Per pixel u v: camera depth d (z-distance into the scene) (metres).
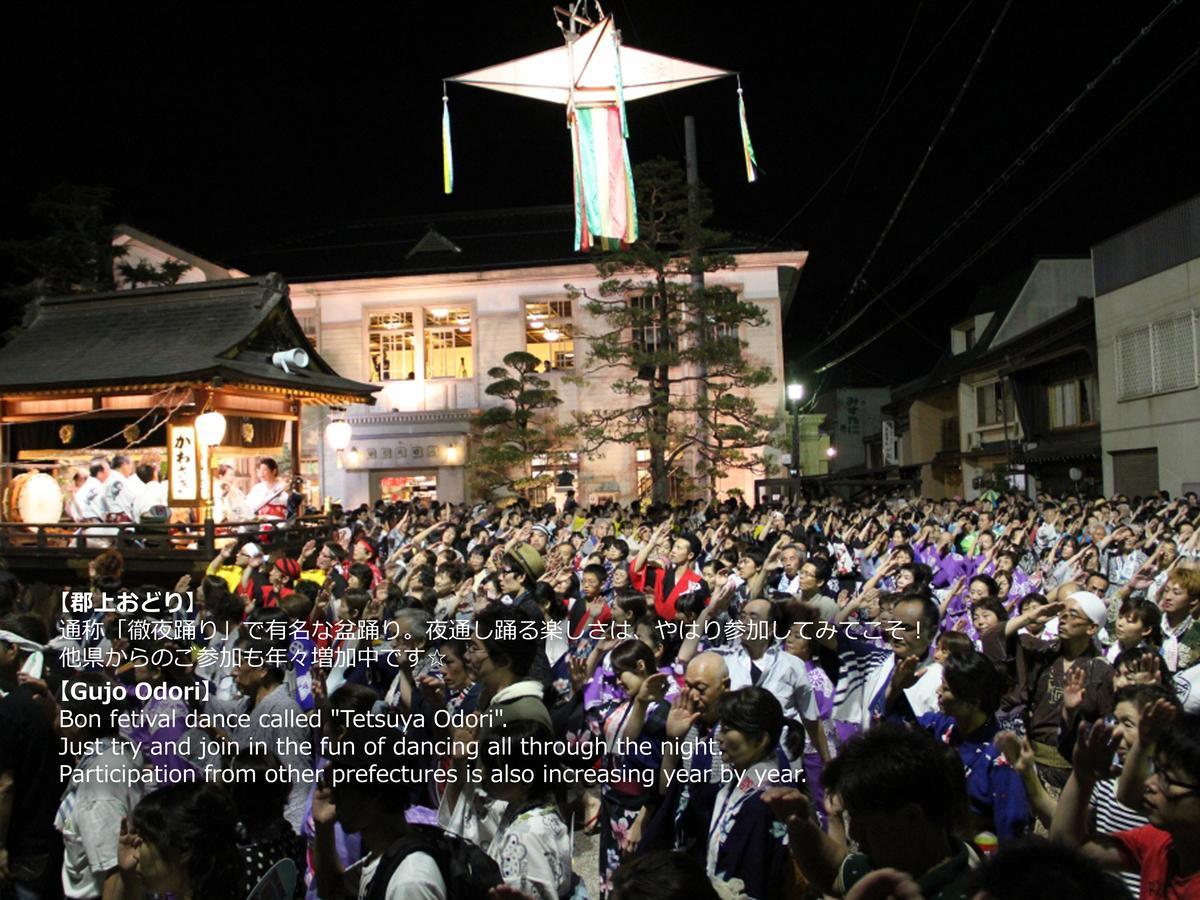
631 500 33.62
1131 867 3.04
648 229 29.31
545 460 32.97
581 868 6.45
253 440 19.33
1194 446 22.38
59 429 18.70
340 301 34.97
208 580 7.85
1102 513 16.30
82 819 4.48
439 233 38.53
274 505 18.41
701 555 12.05
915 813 2.77
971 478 38.06
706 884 2.48
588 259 34.03
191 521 17.14
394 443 33.16
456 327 35.00
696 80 15.17
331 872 3.88
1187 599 6.31
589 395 34.12
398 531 16.75
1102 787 3.80
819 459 50.47
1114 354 26.25
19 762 4.79
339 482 33.53
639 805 4.78
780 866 3.85
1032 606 6.12
